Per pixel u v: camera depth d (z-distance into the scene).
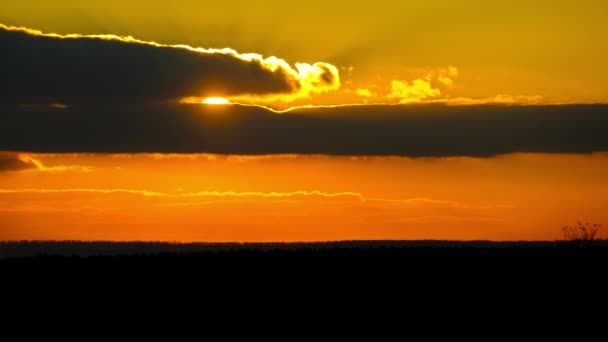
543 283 102.69
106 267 112.94
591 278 104.94
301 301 95.50
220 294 98.81
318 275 108.88
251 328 83.44
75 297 97.06
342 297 97.12
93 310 91.06
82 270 110.94
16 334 80.94
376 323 85.44
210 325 84.62
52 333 81.38
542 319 86.69
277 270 112.25
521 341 78.50
